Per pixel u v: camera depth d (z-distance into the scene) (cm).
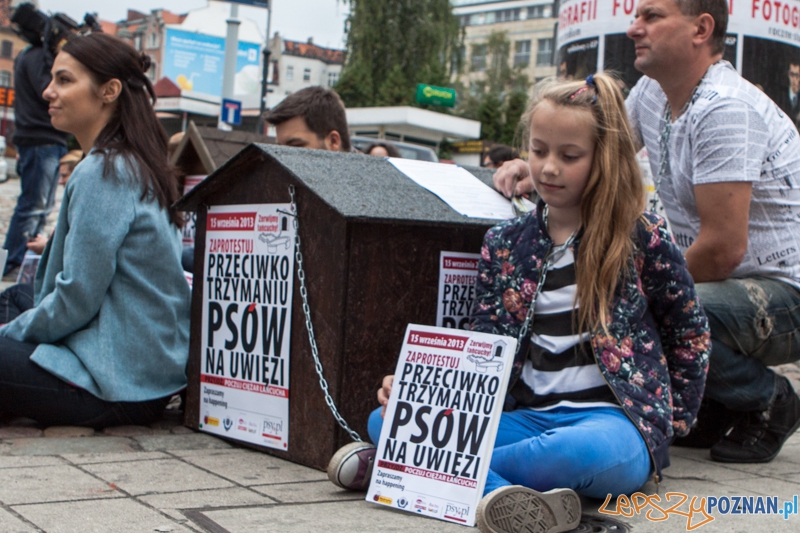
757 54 484
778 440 283
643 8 285
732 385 279
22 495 208
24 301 350
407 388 222
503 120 5016
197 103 3294
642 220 223
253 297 275
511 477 209
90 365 287
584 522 204
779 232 286
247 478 238
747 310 275
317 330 251
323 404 249
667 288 225
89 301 284
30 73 648
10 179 2416
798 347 289
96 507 200
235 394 281
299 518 198
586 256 216
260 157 268
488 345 211
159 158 304
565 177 216
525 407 229
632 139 220
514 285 231
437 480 206
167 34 3894
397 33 4144
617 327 217
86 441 277
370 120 3222
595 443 201
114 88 300
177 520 192
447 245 261
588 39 516
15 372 279
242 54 4066
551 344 223
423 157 1499
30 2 638
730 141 270
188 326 312
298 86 8300
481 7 7638
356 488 226
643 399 214
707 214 276
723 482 251
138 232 291
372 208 243
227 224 284
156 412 303
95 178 284
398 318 253
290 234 260
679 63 284
